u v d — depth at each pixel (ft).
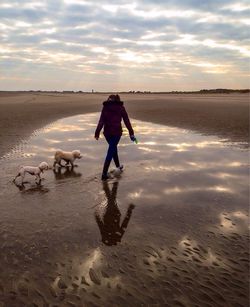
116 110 29.68
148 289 13.98
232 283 14.52
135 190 26.84
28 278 14.53
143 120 84.69
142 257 16.51
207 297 13.55
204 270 15.49
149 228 19.83
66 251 16.89
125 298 13.38
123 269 15.40
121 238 18.48
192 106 124.06
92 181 29.07
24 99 214.69
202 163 36.65
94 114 106.11
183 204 23.89
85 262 15.90
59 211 22.04
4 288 13.82
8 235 18.44
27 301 13.07
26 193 25.50
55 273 14.94
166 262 16.10
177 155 40.75
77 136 56.24
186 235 19.01
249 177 31.19
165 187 27.78
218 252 17.15
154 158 38.91
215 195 25.96
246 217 21.74
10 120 77.56
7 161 35.86
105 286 14.11
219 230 19.72
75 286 14.07
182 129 65.46
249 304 13.20
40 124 72.02
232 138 53.52
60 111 111.75
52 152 41.65
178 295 13.64
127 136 56.70
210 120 77.00
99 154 41.09
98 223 20.36
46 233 18.81
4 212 21.68
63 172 31.94
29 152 41.11
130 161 37.22
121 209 22.70
